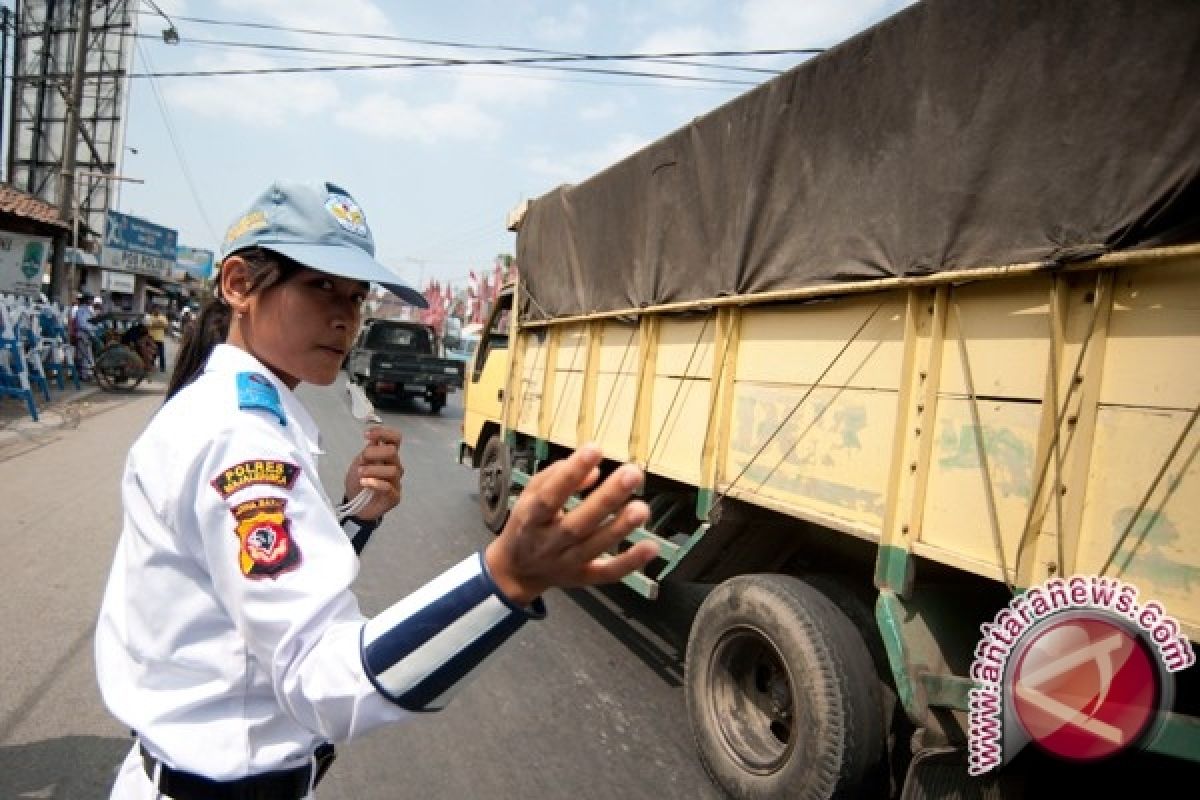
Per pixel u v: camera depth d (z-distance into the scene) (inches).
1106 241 75.2
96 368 549.3
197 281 1748.3
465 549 239.6
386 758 119.1
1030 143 84.0
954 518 91.4
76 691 127.6
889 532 98.8
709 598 124.0
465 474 374.6
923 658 94.7
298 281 47.1
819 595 110.0
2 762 107.3
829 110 114.8
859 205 108.1
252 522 36.7
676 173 155.6
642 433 162.9
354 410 62.9
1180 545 69.2
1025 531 81.8
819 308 116.7
